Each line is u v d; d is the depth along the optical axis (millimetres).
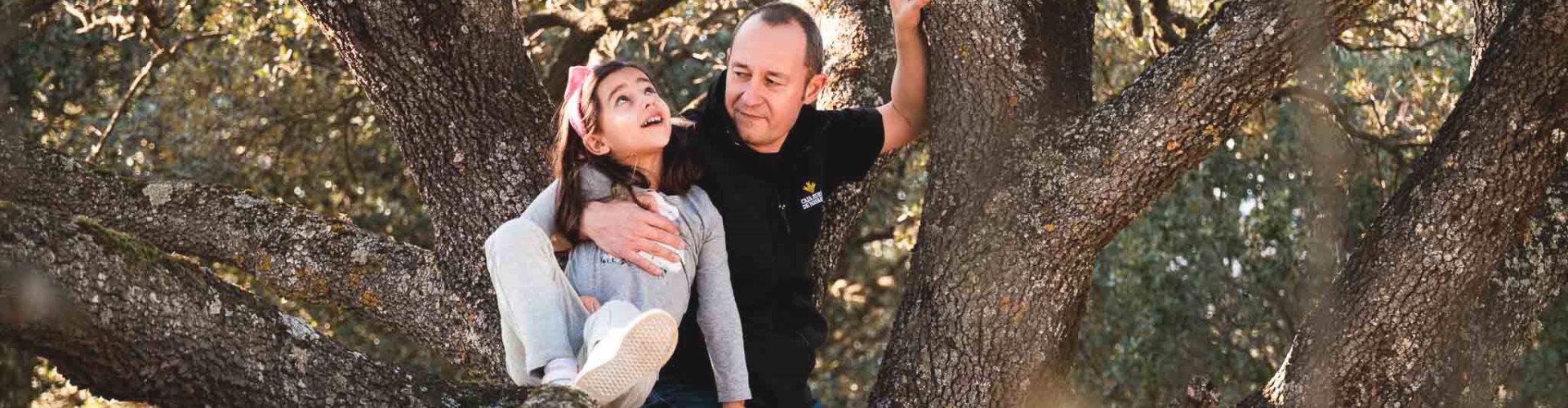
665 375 3016
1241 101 3312
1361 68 7406
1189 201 8289
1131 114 3375
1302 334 3576
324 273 3746
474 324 3510
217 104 7875
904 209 8266
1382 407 3375
